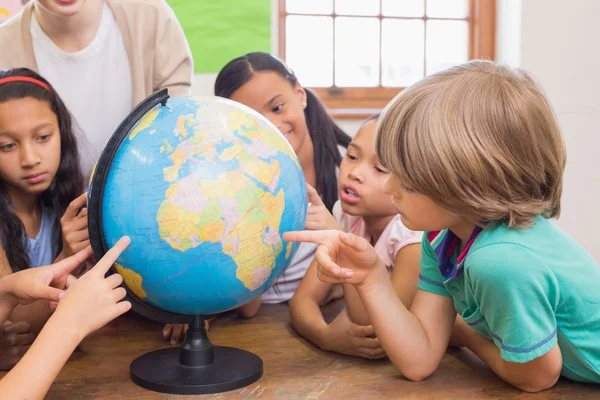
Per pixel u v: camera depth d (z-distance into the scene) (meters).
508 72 0.91
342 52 3.12
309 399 0.91
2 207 1.31
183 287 0.88
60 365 0.82
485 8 3.16
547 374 0.91
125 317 1.38
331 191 1.83
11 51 1.79
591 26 3.03
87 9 1.76
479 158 0.85
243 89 1.65
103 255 0.90
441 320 1.04
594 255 3.15
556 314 0.92
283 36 3.00
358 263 0.98
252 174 0.86
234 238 0.85
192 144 0.86
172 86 1.85
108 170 0.88
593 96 3.07
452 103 0.87
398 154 0.89
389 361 1.09
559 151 0.91
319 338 1.15
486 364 1.07
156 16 1.83
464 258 0.94
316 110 1.87
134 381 0.98
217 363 1.02
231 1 2.77
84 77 1.81
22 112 1.21
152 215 0.84
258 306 1.39
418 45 3.21
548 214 0.95
